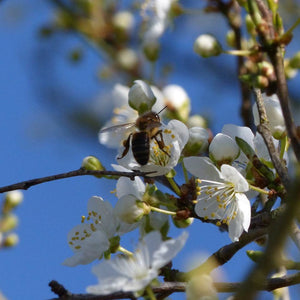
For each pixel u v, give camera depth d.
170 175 0.57
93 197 0.57
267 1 0.55
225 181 0.56
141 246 0.54
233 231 0.56
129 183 0.57
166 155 0.57
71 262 0.56
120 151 0.58
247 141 0.57
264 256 0.48
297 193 0.48
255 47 0.55
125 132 0.60
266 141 0.54
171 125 0.57
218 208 0.56
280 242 0.48
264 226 0.55
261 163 0.56
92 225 0.57
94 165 0.59
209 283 0.53
